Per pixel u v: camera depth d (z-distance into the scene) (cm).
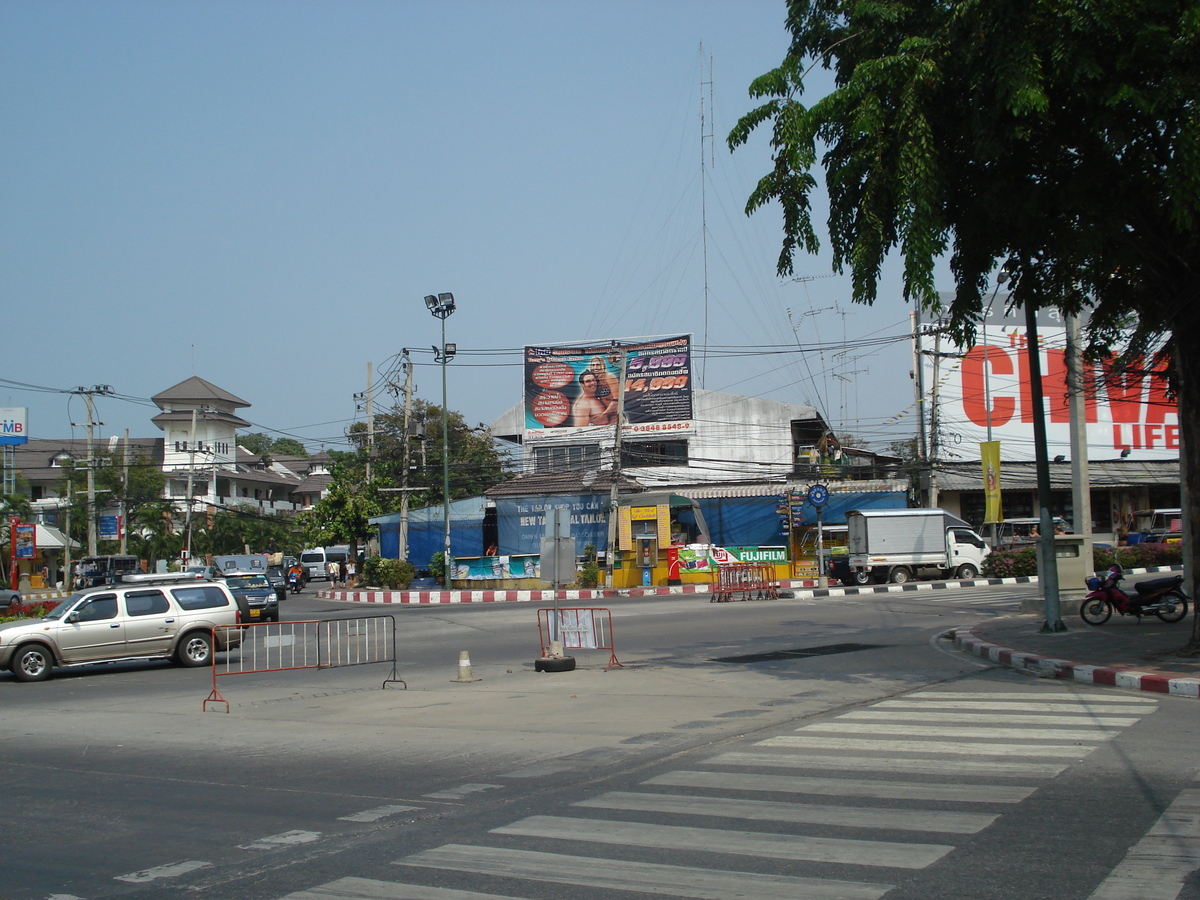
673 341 4478
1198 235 1128
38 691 1577
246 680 1612
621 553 3756
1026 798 647
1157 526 4338
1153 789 659
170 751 978
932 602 2538
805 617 2245
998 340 4534
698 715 1054
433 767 845
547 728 1020
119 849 614
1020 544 3884
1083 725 898
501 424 4806
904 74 1116
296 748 968
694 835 590
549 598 3434
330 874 545
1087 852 529
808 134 1173
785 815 628
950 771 736
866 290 1159
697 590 3475
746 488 4206
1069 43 1027
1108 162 1112
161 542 5800
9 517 5078
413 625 2528
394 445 5141
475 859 561
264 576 3203
